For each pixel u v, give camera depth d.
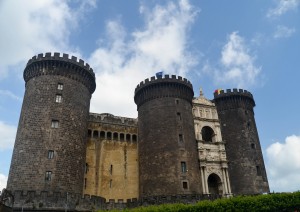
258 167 67.12
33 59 58.50
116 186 61.78
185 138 61.59
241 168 66.12
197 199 51.94
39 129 51.88
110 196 60.38
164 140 60.56
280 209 38.47
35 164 48.88
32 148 50.12
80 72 60.53
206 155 65.94
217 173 65.19
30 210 43.50
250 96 75.56
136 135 68.69
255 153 68.44
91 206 48.47
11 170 49.91
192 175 58.19
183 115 64.38
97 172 61.59
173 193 55.03
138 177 63.75
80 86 59.75
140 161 63.28
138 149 66.62
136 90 70.12
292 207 38.69
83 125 57.62
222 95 74.56
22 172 48.16
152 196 51.94
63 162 50.78
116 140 66.56
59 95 56.09
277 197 39.38
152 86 67.12
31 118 52.78
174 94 65.94
